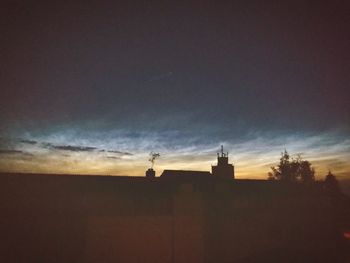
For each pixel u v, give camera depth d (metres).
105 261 17.20
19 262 15.62
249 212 21.91
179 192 19.50
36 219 16.48
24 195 17.00
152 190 20.88
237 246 20.50
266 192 24.14
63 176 19.36
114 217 17.80
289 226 22.55
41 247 16.17
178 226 18.80
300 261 19.17
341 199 25.81
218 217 20.91
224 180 25.08
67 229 16.89
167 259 18.28
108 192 19.27
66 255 16.50
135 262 17.70
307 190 25.91
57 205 17.44
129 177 22.05
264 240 21.39
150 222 18.38
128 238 17.83
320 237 22.81
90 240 17.16
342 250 21.38
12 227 15.95
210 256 19.61
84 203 18.17
